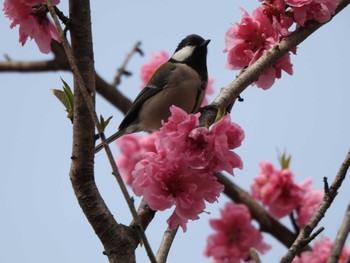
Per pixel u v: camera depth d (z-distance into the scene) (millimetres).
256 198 12414
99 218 6195
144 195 6258
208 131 6250
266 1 8383
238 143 6383
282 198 12133
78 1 6129
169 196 6230
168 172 6277
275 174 12156
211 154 6234
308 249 11547
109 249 6203
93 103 6141
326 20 8141
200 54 12125
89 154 6199
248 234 12133
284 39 8227
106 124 6418
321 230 6508
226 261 12211
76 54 6195
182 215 6270
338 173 6852
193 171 6266
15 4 6867
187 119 6230
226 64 8688
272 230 12414
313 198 12070
